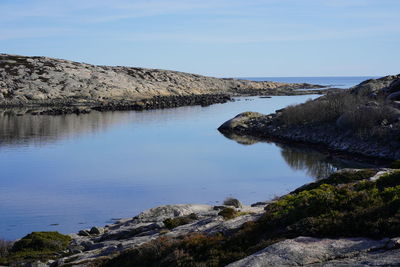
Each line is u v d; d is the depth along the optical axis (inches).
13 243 959.0
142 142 2568.9
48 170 1812.3
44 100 5044.3
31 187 1535.4
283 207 648.4
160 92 6318.9
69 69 6171.3
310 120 2723.9
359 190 650.8
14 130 3026.6
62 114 4067.4
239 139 2696.9
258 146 2440.9
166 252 603.5
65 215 1231.5
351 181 897.5
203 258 554.3
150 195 1437.0
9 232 1090.1
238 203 1169.4
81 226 1141.7
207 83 7736.2
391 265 401.4
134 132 2979.8
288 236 535.2
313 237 514.3
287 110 2925.7
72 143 2527.1
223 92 7337.6
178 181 1621.6
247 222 626.8
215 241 587.8
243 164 1940.2
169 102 5152.6
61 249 913.5
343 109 2581.2
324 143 2384.4
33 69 5851.4
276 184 1585.9
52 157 2098.9
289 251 475.2
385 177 656.4
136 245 762.8
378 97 2827.3
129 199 1391.5
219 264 521.0
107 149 2324.1
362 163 1924.2
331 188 695.7
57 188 1523.1
